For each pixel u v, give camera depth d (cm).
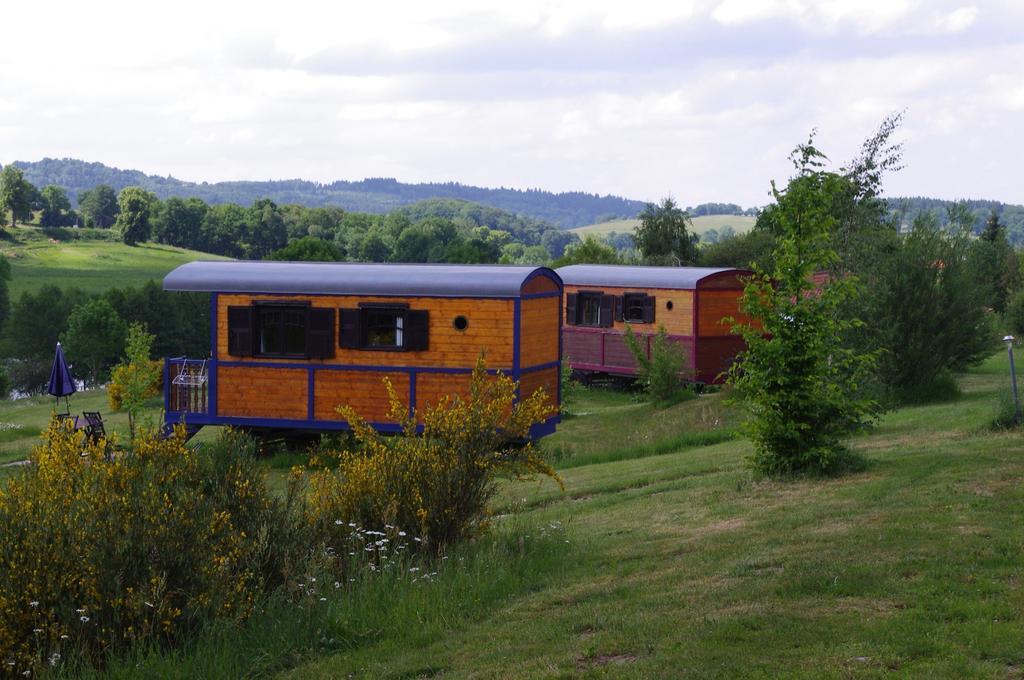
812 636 648
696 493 1305
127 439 2002
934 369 2066
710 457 1694
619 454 1973
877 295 1992
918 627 648
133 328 3167
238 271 2091
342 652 746
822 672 586
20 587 703
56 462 873
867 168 2180
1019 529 867
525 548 1012
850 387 1353
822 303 1297
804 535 937
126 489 813
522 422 1116
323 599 795
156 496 789
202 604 751
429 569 928
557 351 2094
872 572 780
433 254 12912
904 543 859
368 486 1002
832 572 791
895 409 1800
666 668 619
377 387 2020
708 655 632
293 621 777
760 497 1195
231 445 924
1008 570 756
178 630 738
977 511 949
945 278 2045
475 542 1009
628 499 1369
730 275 2950
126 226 18625
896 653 608
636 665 632
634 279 3075
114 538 741
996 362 2914
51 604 707
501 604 835
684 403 2561
